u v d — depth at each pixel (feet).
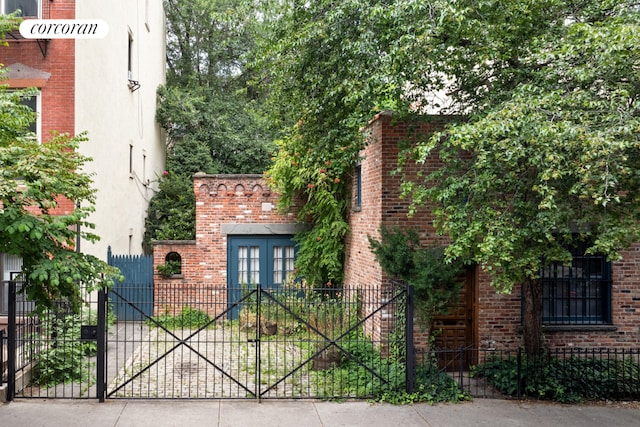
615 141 21.62
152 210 68.33
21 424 25.21
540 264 29.07
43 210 24.93
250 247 55.98
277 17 35.24
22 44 43.14
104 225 48.49
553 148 23.00
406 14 28.14
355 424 26.16
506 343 36.50
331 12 30.99
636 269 37.32
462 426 26.17
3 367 30.25
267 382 32.65
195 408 27.99
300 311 43.27
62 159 25.08
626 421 27.48
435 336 36.83
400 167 32.19
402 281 34.17
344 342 35.70
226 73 95.30
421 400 29.66
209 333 46.85
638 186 25.02
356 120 32.27
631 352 33.37
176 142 83.41
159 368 35.96
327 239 49.93
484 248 24.35
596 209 25.38
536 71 28.53
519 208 26.66
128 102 57.98
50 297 28.48
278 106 36.63
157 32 76.02
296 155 42.55
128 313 52.19
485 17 28.25
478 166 25.70
